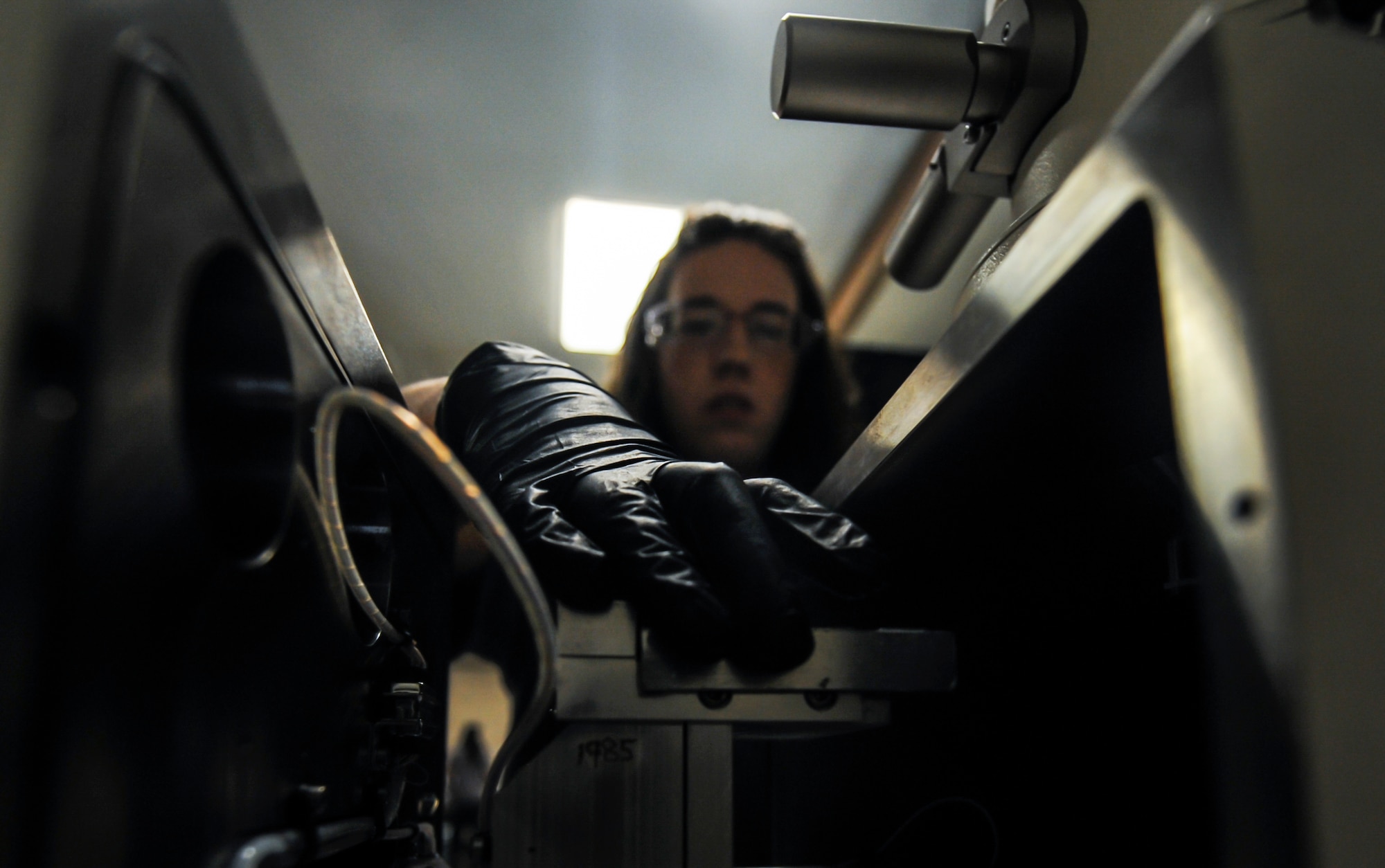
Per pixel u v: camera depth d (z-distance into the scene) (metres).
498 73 1.80
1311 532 0.23
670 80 1.84
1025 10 0.69
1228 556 0.25
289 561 0.36
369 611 0.42
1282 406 0.24
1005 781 0.69
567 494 0.52
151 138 0.24
